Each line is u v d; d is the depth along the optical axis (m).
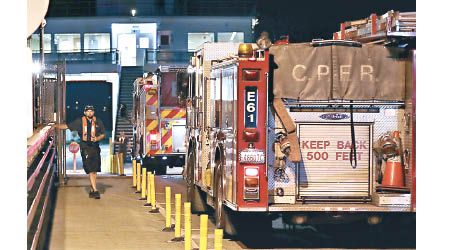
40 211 10.80
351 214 11.92
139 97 29.36
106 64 56.66
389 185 11.91
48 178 16.88
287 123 11.71
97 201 18.94
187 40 64.56
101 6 65.62
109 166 31.98
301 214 11.87
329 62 12.09
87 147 19.48
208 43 14.97
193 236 13.43
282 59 12.06
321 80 12.05
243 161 11.68
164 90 26.78
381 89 12.12
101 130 19.62
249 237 13.30
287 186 11.96
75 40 65.69
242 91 11.72
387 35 11.66
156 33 64.69
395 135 11.99
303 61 12.05
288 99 12.05
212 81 14.10
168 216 14.29
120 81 57.94
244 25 64.44
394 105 12.15
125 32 64.88
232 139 12.04
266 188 11.69
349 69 12.08
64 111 24.02
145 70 59.66
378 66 12.14
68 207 17.70
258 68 11.73
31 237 8.44
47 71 24.56
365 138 12.14
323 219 11.91
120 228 14.49
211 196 13.81
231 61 12.22
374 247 12.23
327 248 12.12
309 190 12.02
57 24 65.44
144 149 26.84
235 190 11.76
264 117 11.74
